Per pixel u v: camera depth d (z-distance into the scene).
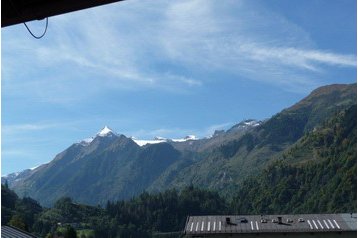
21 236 16.50
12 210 147.00
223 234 43.00
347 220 42.97
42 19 5.43
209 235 43.16
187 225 45.28
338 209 141.00
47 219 163.50
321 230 41.03
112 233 171.75
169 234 179.75
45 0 5.23
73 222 170.62
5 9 5.35
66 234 89.69
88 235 160.38
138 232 178.38
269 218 45.09
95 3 5.17
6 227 17.38
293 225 43.19
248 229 43.09
